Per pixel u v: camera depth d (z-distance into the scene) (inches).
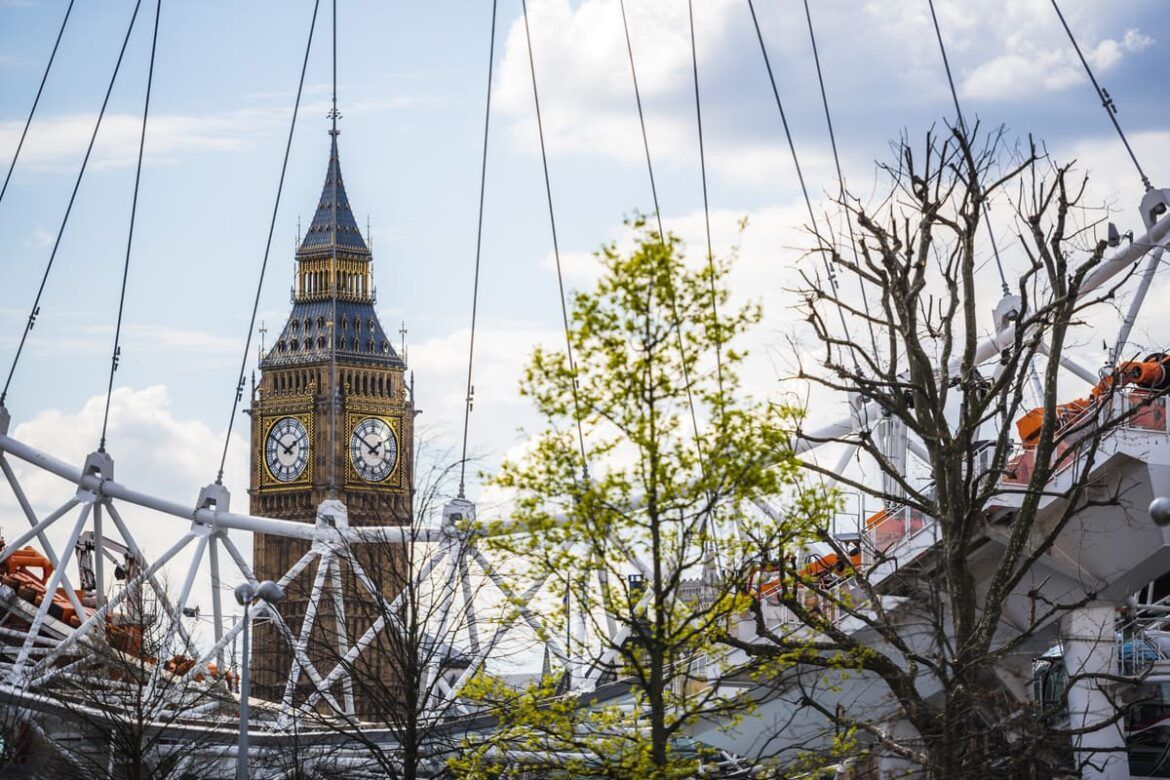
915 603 2367.1
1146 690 3009.4
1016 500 2593.5
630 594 1867.6
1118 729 2596.0
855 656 2059.5
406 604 2632.9
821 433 3331.7
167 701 3521.2
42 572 4416.8
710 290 1862.7
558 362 1860.2
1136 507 2588.6
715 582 1926.7
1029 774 2234.3
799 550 2175.2
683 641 1861.5
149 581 3735.2
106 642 3651.6
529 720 1926.7
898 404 2192.4
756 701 2000.5
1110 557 2642.7
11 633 3809.1
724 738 2785.4
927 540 2662.4
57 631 4217.5
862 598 2672.2
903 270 2196.1
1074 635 2662.4
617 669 1929.1
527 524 1863.9
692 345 1861.5
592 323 1854.1
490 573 2290.8
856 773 2156.7
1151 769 2994.6
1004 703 2180.1
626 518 1850.4
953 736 2009.1
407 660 2645.2
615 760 1888.5
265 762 3080.7
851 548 2844.5
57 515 3865.7
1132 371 2664.9
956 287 2206.0
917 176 2266.2
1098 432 2161.7
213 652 3521.2
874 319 2193.7
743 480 1860.2
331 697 3181.6
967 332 2174.0
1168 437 2571.4
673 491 1839.3
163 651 3622.0
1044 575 2706.7
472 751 2050.9
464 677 2501.2
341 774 2689.5
